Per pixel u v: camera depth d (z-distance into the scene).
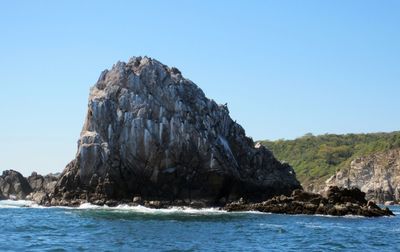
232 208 119.62
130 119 128.88
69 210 113.62
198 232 78.25
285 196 123.69
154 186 126.50
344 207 117.00
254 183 133.88
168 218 98.44
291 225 91.38
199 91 141.88
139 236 72.25
